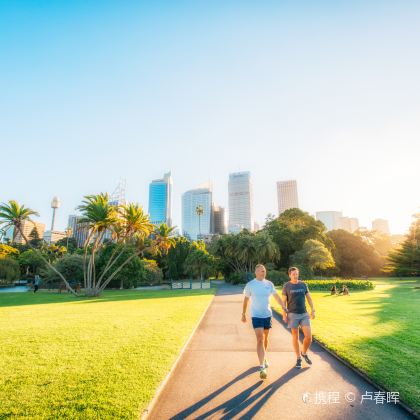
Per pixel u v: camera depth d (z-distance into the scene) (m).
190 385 4.79
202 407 4.04
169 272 63.53
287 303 5.82
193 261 52.44
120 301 20.61
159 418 3.76
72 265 41.62
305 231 57.28
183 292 30.41
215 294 25.83
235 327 9.80
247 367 5.63
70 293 33.56
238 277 48.34
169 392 4.53
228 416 3.79
